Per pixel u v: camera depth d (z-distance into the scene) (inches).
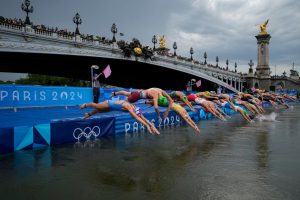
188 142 479.8
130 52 1875.0
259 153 392.2
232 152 398.0
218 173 291.9
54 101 988.6
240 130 651.5
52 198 223.6
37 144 422.0
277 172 296.7
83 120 492.4
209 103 774.5
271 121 884.0
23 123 600.1
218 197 225.6
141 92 533.3
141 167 313.3
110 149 413.4
